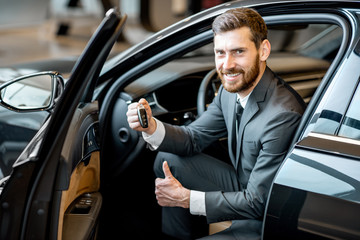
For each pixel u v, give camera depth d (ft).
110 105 6.06
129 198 6.70
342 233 3.32
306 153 3.65
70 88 3.91
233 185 5.66
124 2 29.14
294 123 4.43
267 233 3.78
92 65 4.03
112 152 6.26
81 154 4.74
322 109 3.85
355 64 3.82
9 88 5.14
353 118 3.65
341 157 3.51
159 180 4.88
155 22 30.78
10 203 4.04
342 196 3.34
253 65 4.38
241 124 4.75
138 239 6.36
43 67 7.54
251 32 4.27
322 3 4.52
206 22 5.23
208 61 7.93
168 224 5.99
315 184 3.49
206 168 5.72
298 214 3.55
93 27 27.76
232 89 4.51
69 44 23.61
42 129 4.62
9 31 25.02
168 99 6.86
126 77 5.91
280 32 10.38
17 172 3.99
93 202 5.26
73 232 4.66
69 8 29.30
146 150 6.46
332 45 9.43
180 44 5.48
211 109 5.72
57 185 4.07
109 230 6.44
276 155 4.42
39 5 26.45
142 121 5.04
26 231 4.08
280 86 4.66
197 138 5.65
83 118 4.92
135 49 5.75
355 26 4.09
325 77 4.08
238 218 4.67
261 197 4.50
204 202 4.69
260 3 4.87
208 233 5.89
